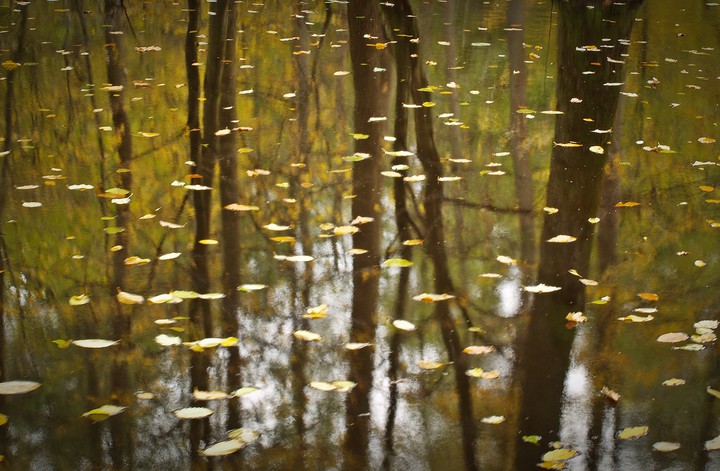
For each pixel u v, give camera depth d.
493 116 7.18
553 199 5.24
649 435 2.95
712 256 4.42
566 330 3.70
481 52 9.84
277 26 11.49
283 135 6.57
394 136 6.55
